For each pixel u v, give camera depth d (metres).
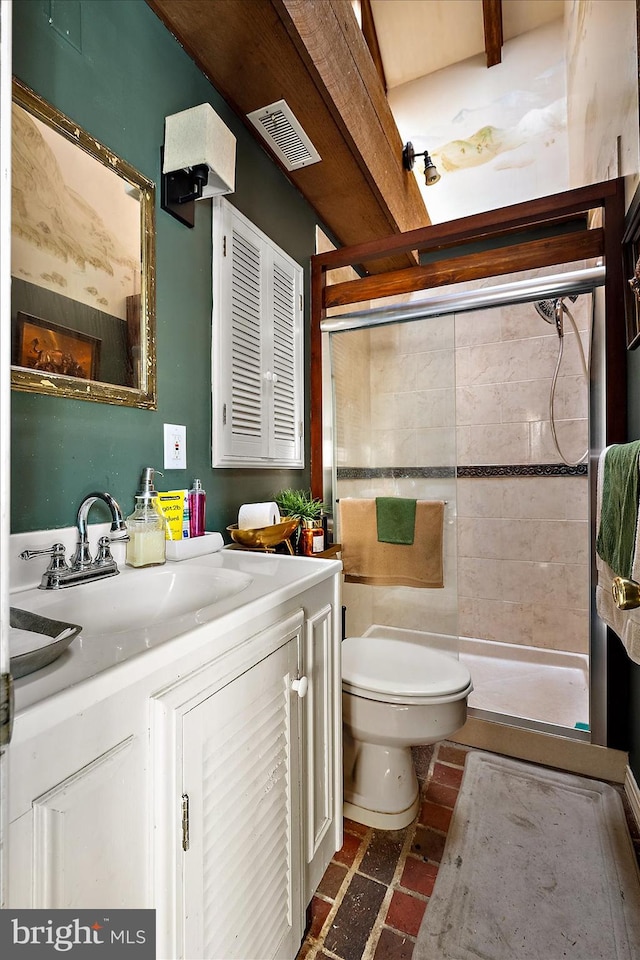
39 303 0.86
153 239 1.14
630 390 1.45
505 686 2.09
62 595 0.80
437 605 1.78
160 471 1.17
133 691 0.53
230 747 0.69
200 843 0.62
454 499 1.77
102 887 0.49
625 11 1.34
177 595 1.01
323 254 2.03
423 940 0.95
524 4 2.53
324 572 1.02
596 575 1.53
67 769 0.45
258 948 0.75
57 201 0.90
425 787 1.44
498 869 1.12
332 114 1.53
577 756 1.52
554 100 2.51
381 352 1.91
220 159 1.18
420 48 2.75
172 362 1.22
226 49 1.28
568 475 2.30
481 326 2.48
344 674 1.30
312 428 2.04
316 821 1.01
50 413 0.90
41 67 0.88
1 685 0.33
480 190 2.68
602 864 1.13
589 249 1.60
